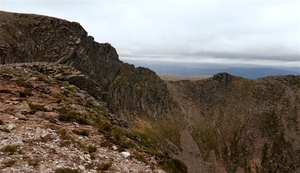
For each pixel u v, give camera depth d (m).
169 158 26.17
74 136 21.08
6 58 141.50
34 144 16.62
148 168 19.78
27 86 35.25
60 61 179.25
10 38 162.25
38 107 26.06
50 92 37.19
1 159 13.48
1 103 24.75
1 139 16.08
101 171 15.96
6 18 184.38
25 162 13.81
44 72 56.88
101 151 19.80
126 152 20.91
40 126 20.56
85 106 38.19
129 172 17.41
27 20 194.75
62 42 193.88
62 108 28.64
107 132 26.55
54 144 17.59
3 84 33.00
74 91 46.56
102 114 40.50
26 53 163.00
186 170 25.30
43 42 185.00
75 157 16.69
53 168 14.08
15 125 19.44
